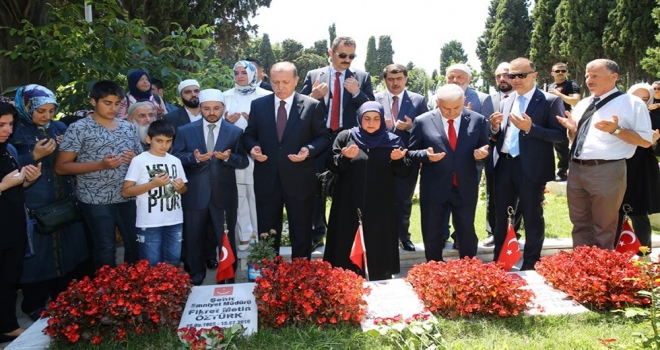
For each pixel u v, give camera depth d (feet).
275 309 11.39
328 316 11.35
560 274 12.89
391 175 14.58
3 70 22.40
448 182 14.92
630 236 14.64
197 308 11.88
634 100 14.23
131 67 22.91
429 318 10.89
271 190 14.73
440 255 15.39
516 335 10.92
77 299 10.89
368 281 13.89
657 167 16.60
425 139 15.14
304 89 18.47
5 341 12.07
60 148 13.21
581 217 15.72
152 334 11.09
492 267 12.27
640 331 9.93
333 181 15.20
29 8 22.66
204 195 14.46
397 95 17.98
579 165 15.14
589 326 11.32
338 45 17.28
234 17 54.08
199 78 27.17
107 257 13.60
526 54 111.45
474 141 14.97
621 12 71.92
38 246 13.24
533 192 15.55
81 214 13.53
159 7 42.19
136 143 14.46
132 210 14.28
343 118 17.58
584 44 80.07
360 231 13.85
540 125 15.67
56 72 23.76
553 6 91.91
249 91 18.94
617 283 11.91
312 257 17.78
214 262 17.71
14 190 11.73
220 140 14.70
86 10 25.55
